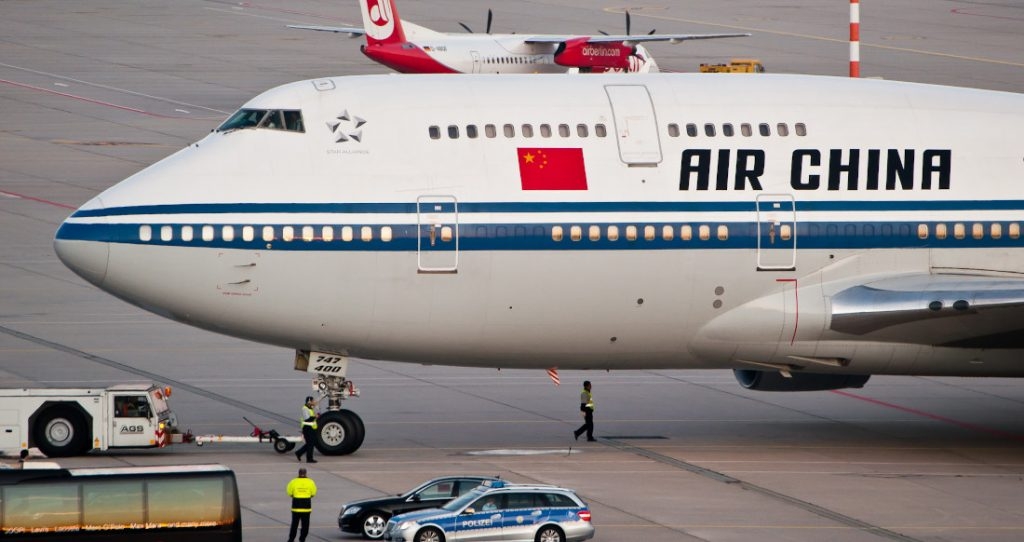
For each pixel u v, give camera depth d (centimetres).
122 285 13562
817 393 18375
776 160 14238
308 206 13512
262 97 14075
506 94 14188
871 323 14025
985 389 18725
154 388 14462
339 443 14262
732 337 14300
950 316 13850
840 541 11475
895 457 14750
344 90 14100
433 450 14712
